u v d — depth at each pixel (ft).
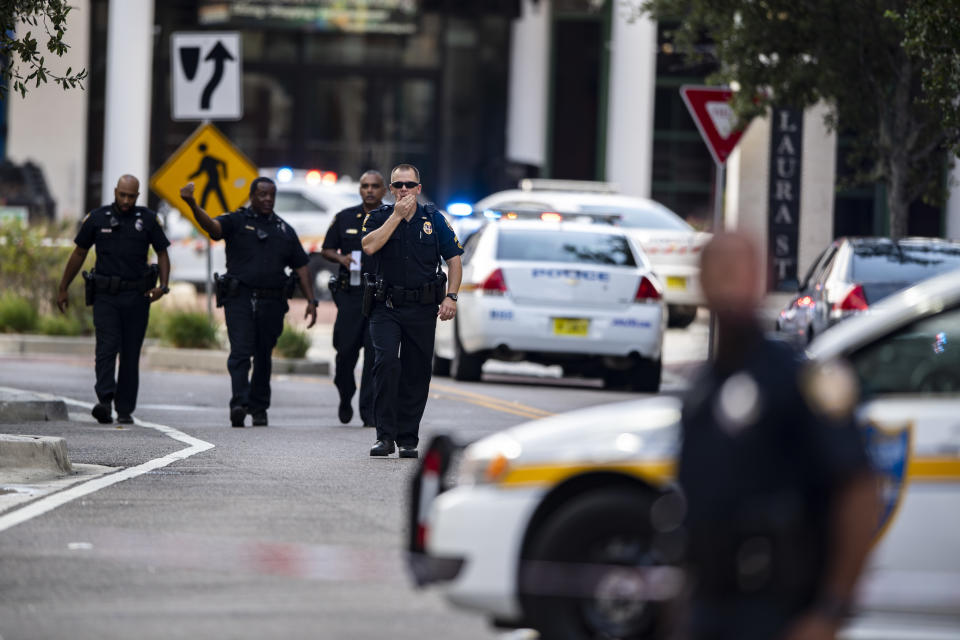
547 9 426.51
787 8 211.00
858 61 213.87
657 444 66.95
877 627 65.77
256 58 435.94
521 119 427.33
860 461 47.42
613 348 201.77
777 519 47.88
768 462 47.91
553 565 67.26
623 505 67.05
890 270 179.01
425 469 71.61
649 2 228.43
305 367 224.53
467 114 437.58
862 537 47.29
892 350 67.31
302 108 437.58
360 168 438.40
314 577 86.63
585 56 429.38
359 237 157.89
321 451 138.31
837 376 48.01
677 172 416.67
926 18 177.17
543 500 67.87
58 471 123.13
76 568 88.33
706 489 48.44
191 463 129.70
